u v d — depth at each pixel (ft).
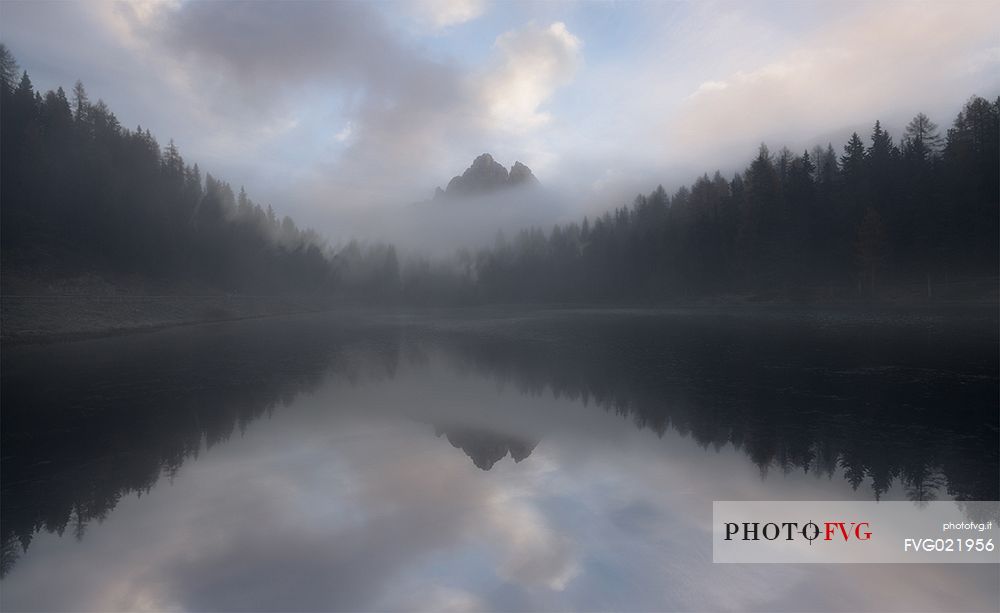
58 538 20.17
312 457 29.81
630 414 38.22
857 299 151.64
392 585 15.97
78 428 37.76
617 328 118.93
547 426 35.42
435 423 37.22
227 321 182.91
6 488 25.89
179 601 15.56
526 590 15.35
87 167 189.98
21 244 147.02
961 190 142.92
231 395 49.32
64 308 120.98
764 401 40.83
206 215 277.03
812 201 183.42
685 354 69.82
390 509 21.93
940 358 57.41
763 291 181.27
